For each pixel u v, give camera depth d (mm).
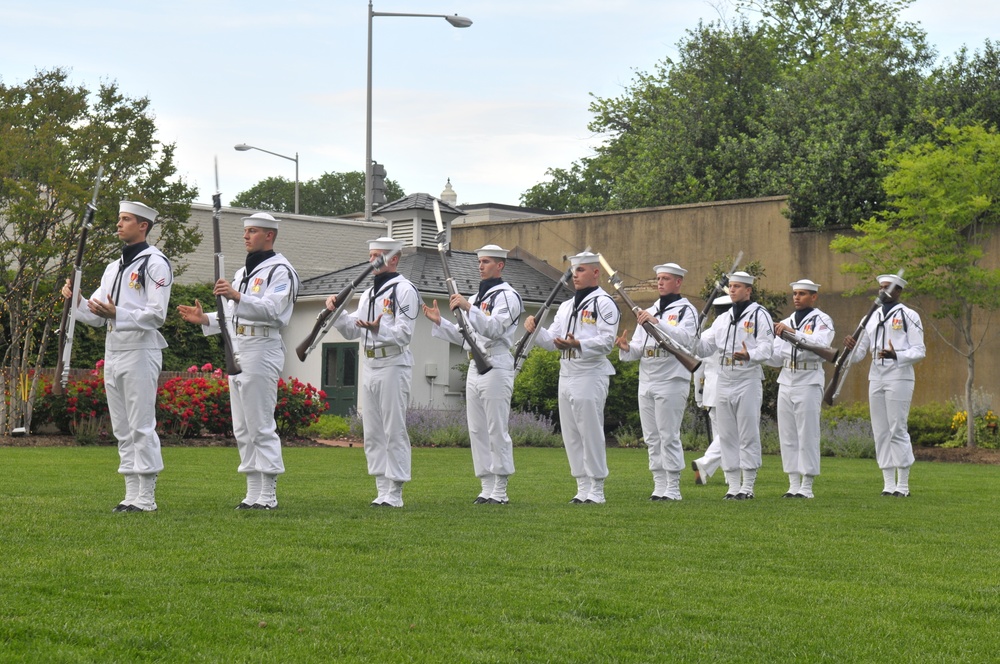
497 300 12812
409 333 11711
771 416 26859
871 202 30641
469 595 7055
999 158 23969
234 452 19328
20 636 5832
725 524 10602
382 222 35656
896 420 14734
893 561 8750
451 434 25531
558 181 55781
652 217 31672
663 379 13539
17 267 25031
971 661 6051
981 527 10859
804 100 35750
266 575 7391
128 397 10422
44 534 8688
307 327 30922
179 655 5680
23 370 21609
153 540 8547
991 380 26547
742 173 37188
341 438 25844
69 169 21781
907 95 32312
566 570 7945
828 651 6152
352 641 6016
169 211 22984
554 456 21484
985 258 26156
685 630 6480
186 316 11070
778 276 29688
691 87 40125
